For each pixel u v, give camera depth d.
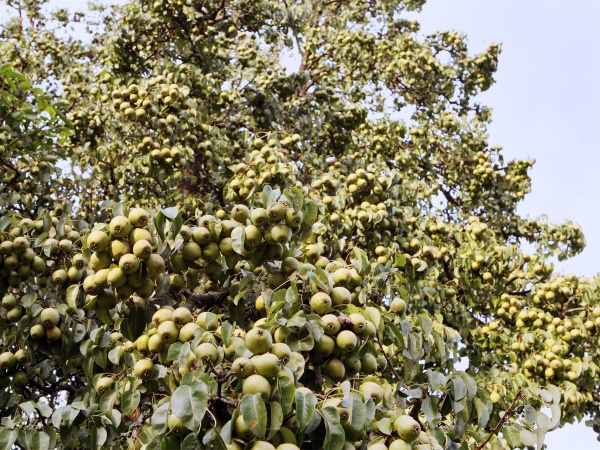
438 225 9.47
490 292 9.67
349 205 7.77
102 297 3.96
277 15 12.34
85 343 4.59
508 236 13.38
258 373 3.05
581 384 8.80
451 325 9.69
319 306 3.69
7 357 4.73
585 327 8.55
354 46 13.84
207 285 4.85
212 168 9.13
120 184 9.33
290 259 4.12
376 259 7.23
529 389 4.02
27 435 3.85
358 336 3.72
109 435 4.09
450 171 13.18
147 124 8.43
